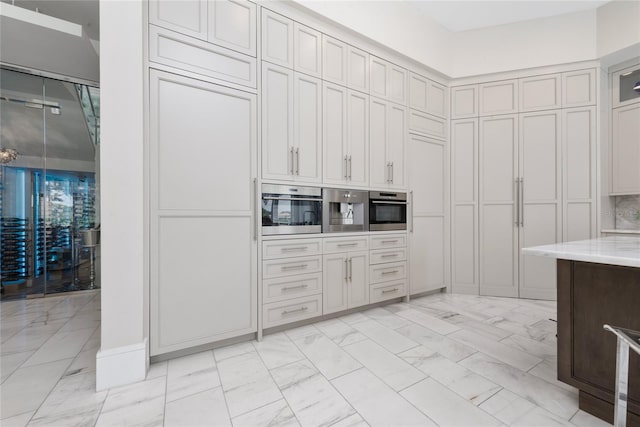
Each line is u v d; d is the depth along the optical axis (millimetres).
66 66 3508
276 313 2340
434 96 3541
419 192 3400
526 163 3406
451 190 3686
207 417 1374
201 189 2023
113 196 1637
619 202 3426
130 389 1594
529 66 3375
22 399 1506
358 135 2873
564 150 3285
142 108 1721
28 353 2025
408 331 2420
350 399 1517
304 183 2504
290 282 2416
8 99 3510
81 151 3922
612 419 1324
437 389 1605
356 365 1861
